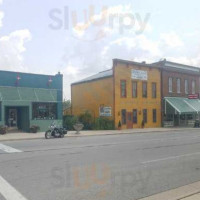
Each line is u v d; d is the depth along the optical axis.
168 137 20.69
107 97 31.55
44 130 26.62
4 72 25.03
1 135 22.44
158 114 35.03
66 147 14.40
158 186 6.98
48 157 11.05
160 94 35.41
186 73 38.94
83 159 10.60
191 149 13.66
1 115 24.31
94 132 26.31
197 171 8.72
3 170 8.63
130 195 6.23
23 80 26.12
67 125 31.05
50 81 27.73
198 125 36.12
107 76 31.56
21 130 26.62
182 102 36.69
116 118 30.56
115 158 10.87
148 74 34.06
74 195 6.18
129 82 32.03
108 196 6.15
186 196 5.97
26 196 6.11
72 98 38.12
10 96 24.88
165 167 9.26
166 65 36.59
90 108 34.38
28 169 8.76
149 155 11.70
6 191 6.46
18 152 12.53
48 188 6.69
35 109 26.55
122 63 31.42
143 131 28.08
